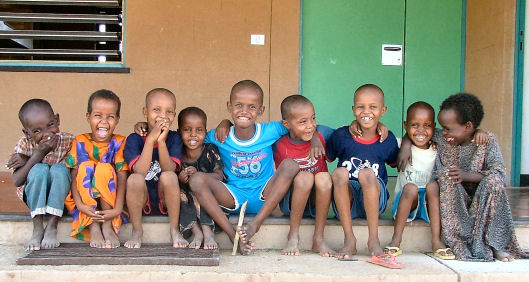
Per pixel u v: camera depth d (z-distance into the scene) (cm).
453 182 304
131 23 552
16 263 270
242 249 296
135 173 295
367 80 572
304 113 306
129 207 294
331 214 349
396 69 573
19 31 559
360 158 323
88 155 305
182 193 307
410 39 572
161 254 280
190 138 314
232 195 309
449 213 304
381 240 318
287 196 312
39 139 302
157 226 309
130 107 556
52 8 563
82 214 296
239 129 316
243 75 558
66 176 295
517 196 449
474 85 566
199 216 302
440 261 293
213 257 276
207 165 319
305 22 566
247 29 556
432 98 576
